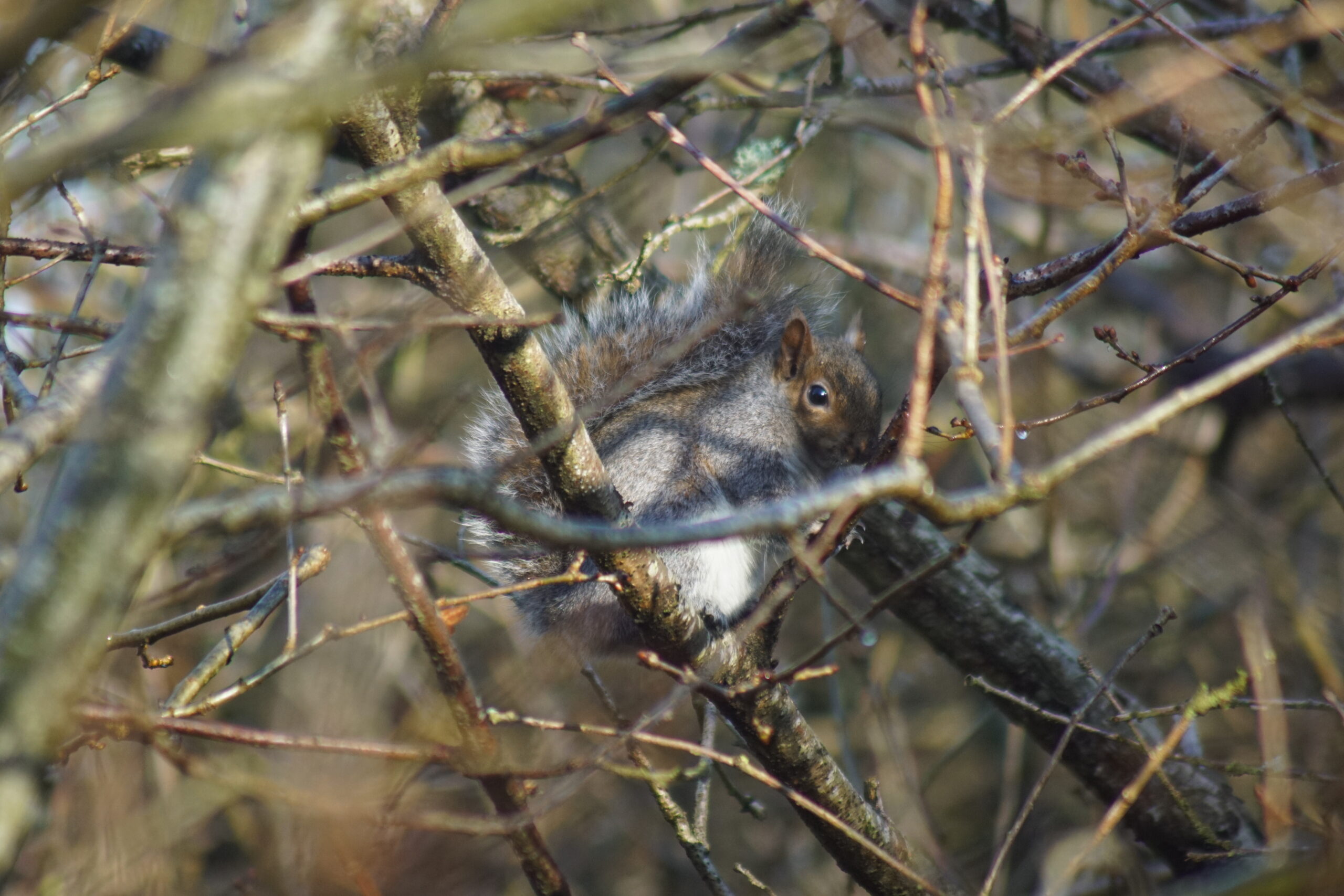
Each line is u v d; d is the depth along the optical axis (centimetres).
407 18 604
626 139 1455
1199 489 1073
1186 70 648
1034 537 1204
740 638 527
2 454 409
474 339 537
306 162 384
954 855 1088
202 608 584
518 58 634
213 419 847
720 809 1218
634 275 761
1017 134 679
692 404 868
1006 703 859
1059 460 407
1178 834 811
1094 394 1334
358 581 884
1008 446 418
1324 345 448
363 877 604
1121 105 666
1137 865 813
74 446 382
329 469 926
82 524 370
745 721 605
